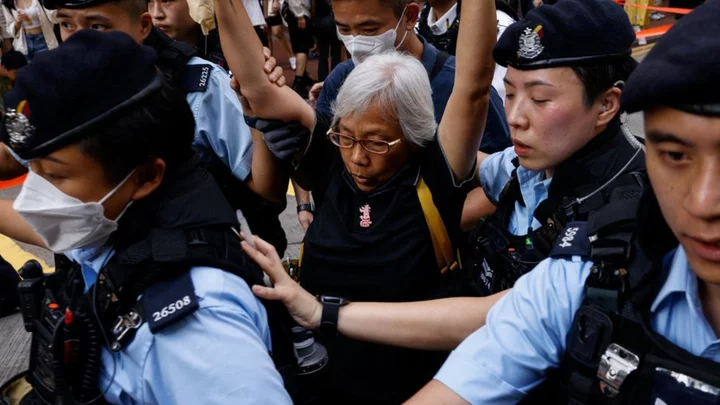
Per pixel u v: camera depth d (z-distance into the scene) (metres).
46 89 0.99
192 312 1.02
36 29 5.93
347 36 2.13
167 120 1.10
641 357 0.82
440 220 1.51
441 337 1.35
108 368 1.08
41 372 1.12
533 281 1.01
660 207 0.76
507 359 1.00
